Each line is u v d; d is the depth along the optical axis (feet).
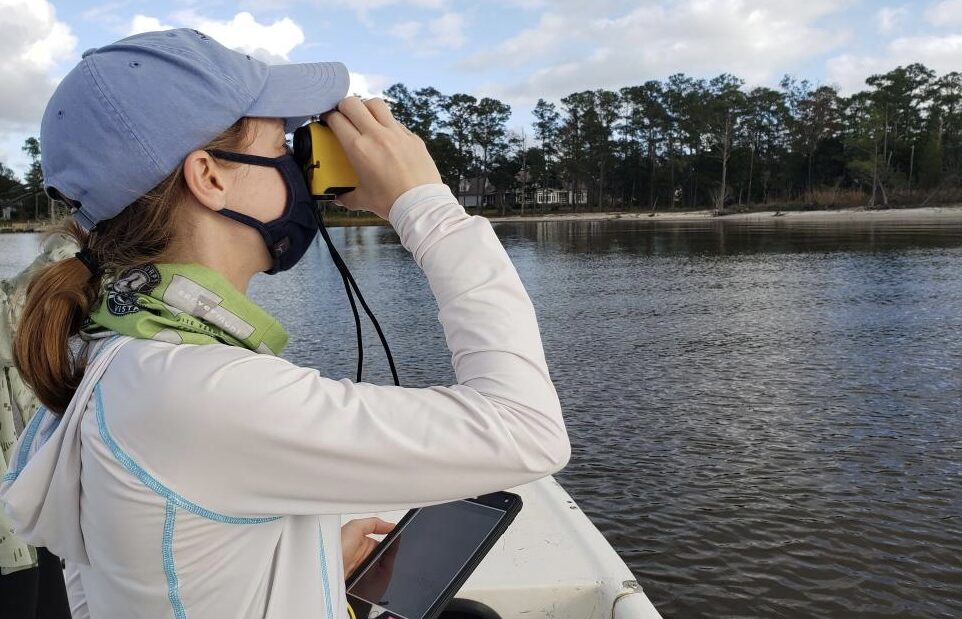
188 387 2.28
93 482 2.36
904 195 250.98
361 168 2.89
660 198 310.45
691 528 15.65
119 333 2.55
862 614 12.73
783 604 13.05
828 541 15.02
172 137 2.53
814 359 30.73
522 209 318.24
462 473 2.48
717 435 21.40
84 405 2.46
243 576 2.41
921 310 42.14
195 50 2.65
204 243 2.69
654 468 18.95
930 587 13.42
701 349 33.27
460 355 2.75
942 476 18.07
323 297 56.80
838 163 282.15
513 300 2.79
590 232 169.17
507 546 5.76
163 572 2.31
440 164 303.48
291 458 2.32
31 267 6.28
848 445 20.35
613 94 314.96
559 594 5.19
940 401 24.27
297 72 2.83
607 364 30.76
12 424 6.88
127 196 2.56
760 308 44.93
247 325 2.67
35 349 2.61
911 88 277.64
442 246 2.84
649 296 51.96
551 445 2.61
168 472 2.27
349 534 4.27
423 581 3.77
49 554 7.48
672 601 13.15
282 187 2.80
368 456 2.36
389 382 29.04
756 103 297.33
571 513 6.26
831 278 59.26
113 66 2.53
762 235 132.67
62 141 2.56
